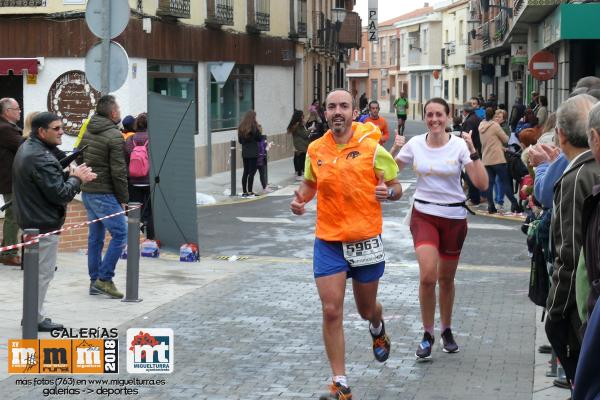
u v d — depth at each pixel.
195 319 9.84
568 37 22.33
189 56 26.91
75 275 12.17
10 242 12.64
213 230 17.53
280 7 36.50
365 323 9.70
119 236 10.79
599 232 4.68
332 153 7.12
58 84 22.56
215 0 28.83
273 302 10.74
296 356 8.41
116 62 13.14
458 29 73.06
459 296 11.19
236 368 8.02
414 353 8.52
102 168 10.66
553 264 6.20
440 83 82.25
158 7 24.80
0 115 12.41
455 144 8.16
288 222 18.58
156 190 14.30
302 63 40.69
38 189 8.79
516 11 31.88
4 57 22.62
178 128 14.02
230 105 31.08
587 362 3.55
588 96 5.89
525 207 10.87
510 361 8.22
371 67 107.12
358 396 7.21
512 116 29.55
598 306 3.55
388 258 14.42
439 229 8.27
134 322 9.66
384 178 7.13
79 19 22.27
